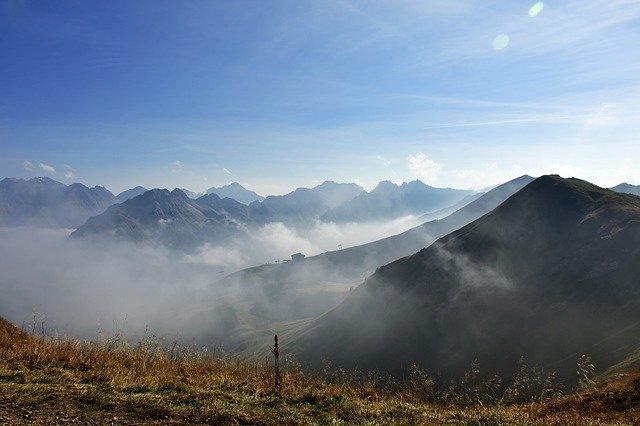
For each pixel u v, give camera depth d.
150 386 11.17
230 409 9.95
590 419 12.55
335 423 9.98
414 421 10.62
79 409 9.20
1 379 10.63
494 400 13.10
